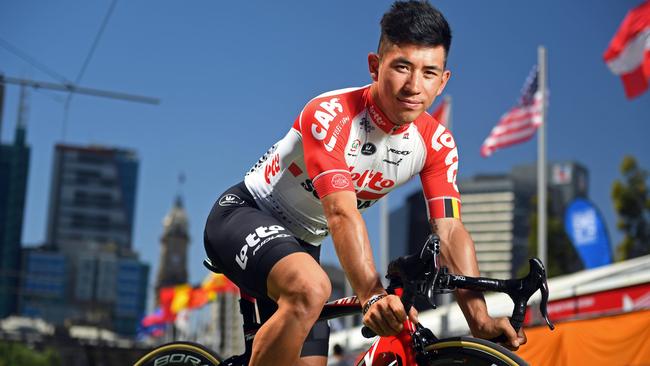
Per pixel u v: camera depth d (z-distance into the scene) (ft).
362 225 7.28
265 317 8.62
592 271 32.89
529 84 43.62
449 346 6.89
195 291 82.02
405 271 6.72
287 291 7.28
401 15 7.38
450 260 7.98
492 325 7.20
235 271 8.09
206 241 8.74
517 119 43.68
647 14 35.73
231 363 8.89
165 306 87.92
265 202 8.79
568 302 26.63
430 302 6.41
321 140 7.77
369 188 8.41
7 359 172.35
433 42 7.32
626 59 36.29
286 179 8.55
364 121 8.01
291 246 7.57
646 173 74.59
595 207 37.55
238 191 9.01
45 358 171.94
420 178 8.57
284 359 7.26
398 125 7.97
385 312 6.61
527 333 24.35
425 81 7.38
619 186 74.95
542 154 42.50
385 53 7.47
